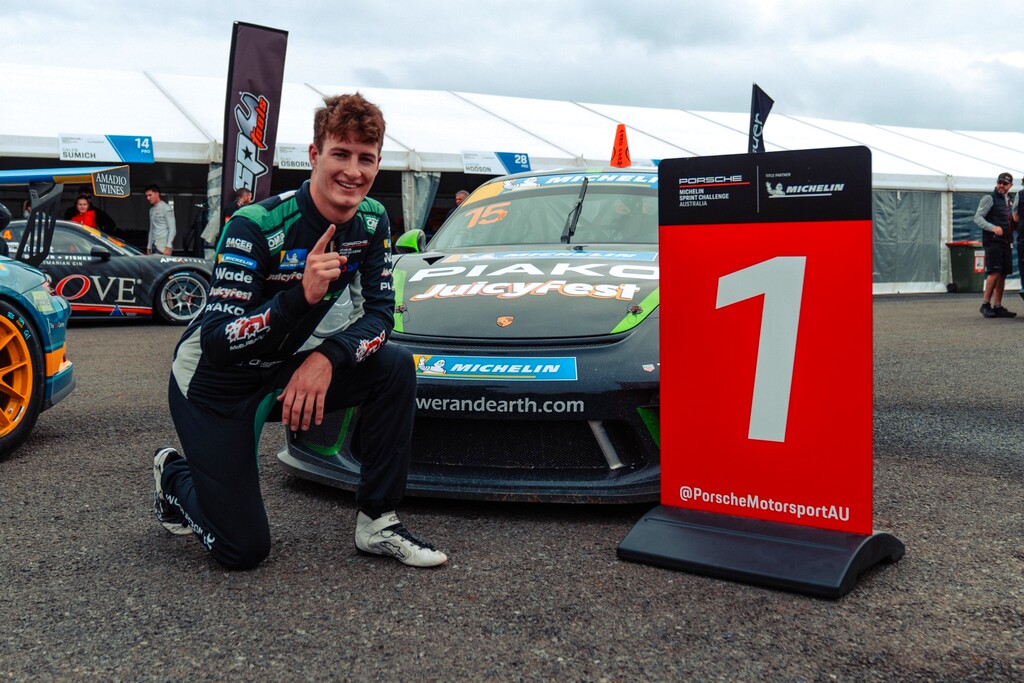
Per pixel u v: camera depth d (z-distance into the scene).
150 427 3.74
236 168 7.84
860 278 2.07
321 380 1.96
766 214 2.18
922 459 3.16
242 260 1.90
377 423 2.11
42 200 3.61
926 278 15.12
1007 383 4.77
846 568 1.94
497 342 2.56
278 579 2.02
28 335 3.19
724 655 1.65
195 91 12.81
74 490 2.76
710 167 2.25
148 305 8.59
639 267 2.98
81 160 9.92
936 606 1.87
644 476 2.44
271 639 1.71
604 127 14.90
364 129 1.88
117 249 8.60
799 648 1.68
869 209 2.05
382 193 14.45
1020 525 2.41
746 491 2.24
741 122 17.33
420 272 3.12
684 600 1.91
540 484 2.45
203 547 2.24
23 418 3.19
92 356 6.14
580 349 2.50
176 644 1.69
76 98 11.51
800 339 2.15
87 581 2.01
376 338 2.06
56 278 8.15
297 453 2.76
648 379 2.43
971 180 15.20
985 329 7.68
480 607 1.87
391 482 2.13
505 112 14.78
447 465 2.57
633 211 3.56
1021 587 1.97
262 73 7.85
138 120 11.02
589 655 1.64
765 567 2.00
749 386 2.23
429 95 15.20
